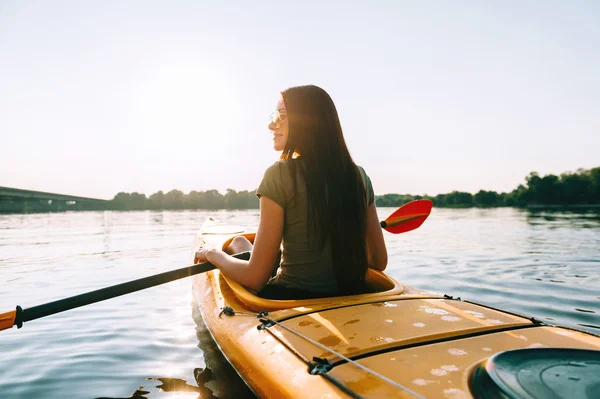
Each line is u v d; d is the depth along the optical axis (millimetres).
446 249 6852
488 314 1484
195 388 1987
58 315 3283
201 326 2984
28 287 4320
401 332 1314
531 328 1340
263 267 1709
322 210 1709
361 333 1324
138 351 2504
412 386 984
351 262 1750
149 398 1907
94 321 3123
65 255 6715
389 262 5547
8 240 9562
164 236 10547
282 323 1523
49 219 24516
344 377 1076
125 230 13258
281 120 1920
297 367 1214
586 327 2785
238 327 1741
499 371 887
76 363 2328
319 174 1720
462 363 1083
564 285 3996
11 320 1827
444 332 1295
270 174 1699
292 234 1748
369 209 1956
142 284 2033
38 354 2475
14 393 1982
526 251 6344
